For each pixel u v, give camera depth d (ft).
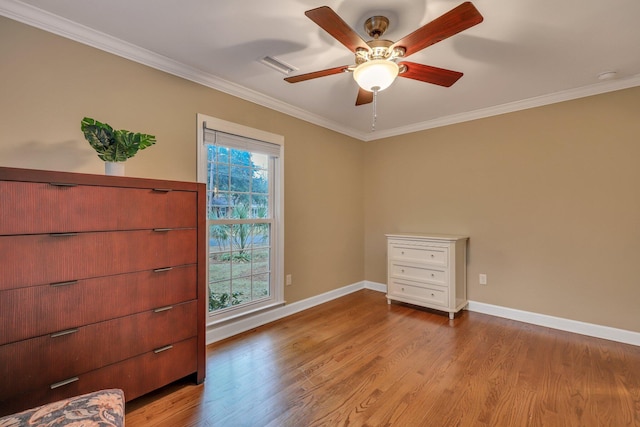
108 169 5.59
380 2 5.37
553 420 5.28
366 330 9.27
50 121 5.95
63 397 4.76
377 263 14.06
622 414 5.41
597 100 8.79
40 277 4.57
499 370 6.93
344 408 5.63
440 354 7.70
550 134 9.55
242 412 5.51
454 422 5.25
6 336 4.30
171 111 7.73
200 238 6.56
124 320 5.42
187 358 6.27
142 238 5.65
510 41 6.50
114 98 6.78
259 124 9.77
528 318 9.93
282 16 5.81
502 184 10.48
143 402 5.78
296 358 7.52
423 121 12.13
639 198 8.22
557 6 5.40
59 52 6.05
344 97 9.79
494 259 10.66
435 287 10.61
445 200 11.86
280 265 10.50
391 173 13.51
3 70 5.47
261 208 10.21
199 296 6.51
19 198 4.39
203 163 8.35
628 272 8.38
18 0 5.38
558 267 9.44
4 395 4.29
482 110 10.71
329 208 12.55
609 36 6.30
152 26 6.14
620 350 7.91
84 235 4.98
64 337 4.78
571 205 9.22
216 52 7.14
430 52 6.95
